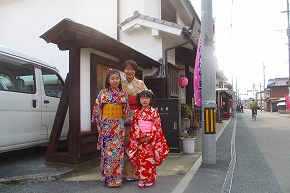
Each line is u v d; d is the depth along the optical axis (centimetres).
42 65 574
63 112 502
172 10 1074
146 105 407
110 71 410
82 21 930
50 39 474
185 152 688
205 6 569
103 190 386
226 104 3092
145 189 393
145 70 815
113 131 397
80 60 498
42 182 417
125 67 434
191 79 1292
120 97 406
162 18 978
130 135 409
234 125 1700
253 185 416
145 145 400
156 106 714
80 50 498
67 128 617
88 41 475
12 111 464
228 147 786
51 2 970
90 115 521
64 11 954
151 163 399
